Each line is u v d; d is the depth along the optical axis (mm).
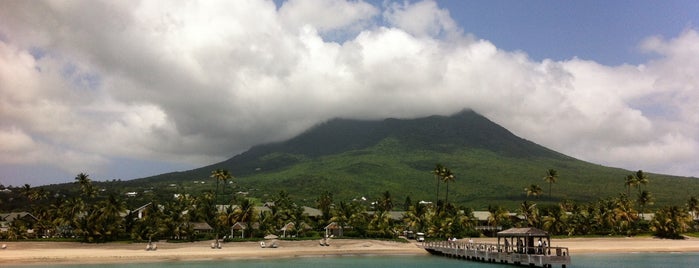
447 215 162750
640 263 102562
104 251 111750
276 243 127812
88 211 138125
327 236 138750
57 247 118062
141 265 94188
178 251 114000
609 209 168000
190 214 149500
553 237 154000
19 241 123062
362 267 93562
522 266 84750
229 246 124125
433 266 94438
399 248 128250
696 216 189250
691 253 126062
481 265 94688
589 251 128500
